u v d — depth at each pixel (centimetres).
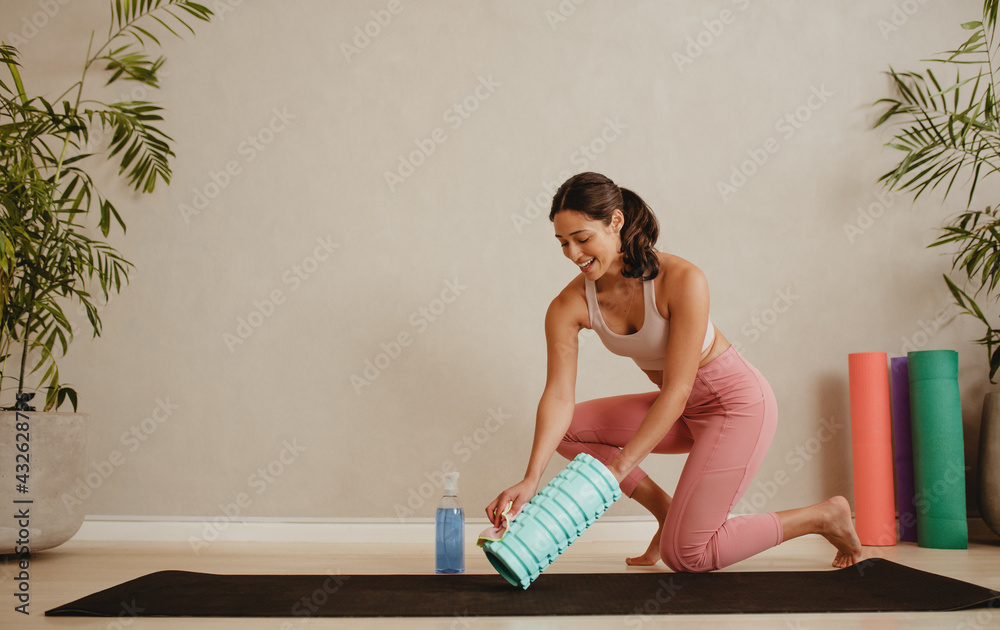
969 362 255
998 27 263
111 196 248
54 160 225
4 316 203
